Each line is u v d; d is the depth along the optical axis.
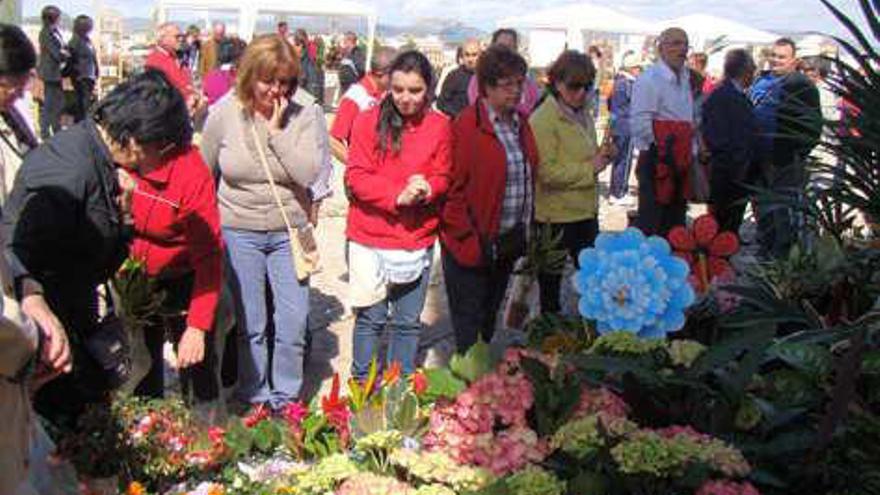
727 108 7.29
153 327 3.95
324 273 7.57
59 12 13.66
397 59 4.30
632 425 2.45
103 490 2.91
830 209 3.59
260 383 4.61
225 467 3.18
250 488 2.98
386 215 4.40
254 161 4.31
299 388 4.64
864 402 2.73
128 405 3.18
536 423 2.75
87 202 3.10
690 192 7.08
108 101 3.09
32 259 3.02
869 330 2.69
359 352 4.57
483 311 4.72
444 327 6.47
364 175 4.35
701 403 2.65
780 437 2.54
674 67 7.00
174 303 3.92
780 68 7.89
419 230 4.46
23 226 3.00
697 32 20.11
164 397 4.16
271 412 4.33
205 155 4.42
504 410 2.67
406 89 4.26
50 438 2.89
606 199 12.21
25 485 2.23
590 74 5.32
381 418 2.95
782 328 3.29
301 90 4.47
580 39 23.97
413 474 2.57
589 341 3.18
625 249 3.00
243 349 4.57
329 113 21.52
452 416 2.74
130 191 3.24
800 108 3.37
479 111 4.56
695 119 7.35
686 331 3.33
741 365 2.67
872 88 2.95
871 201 3.11
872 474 2.48
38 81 13.47
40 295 2.55
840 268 3.29
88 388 3.23
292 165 4.32
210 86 8.81
